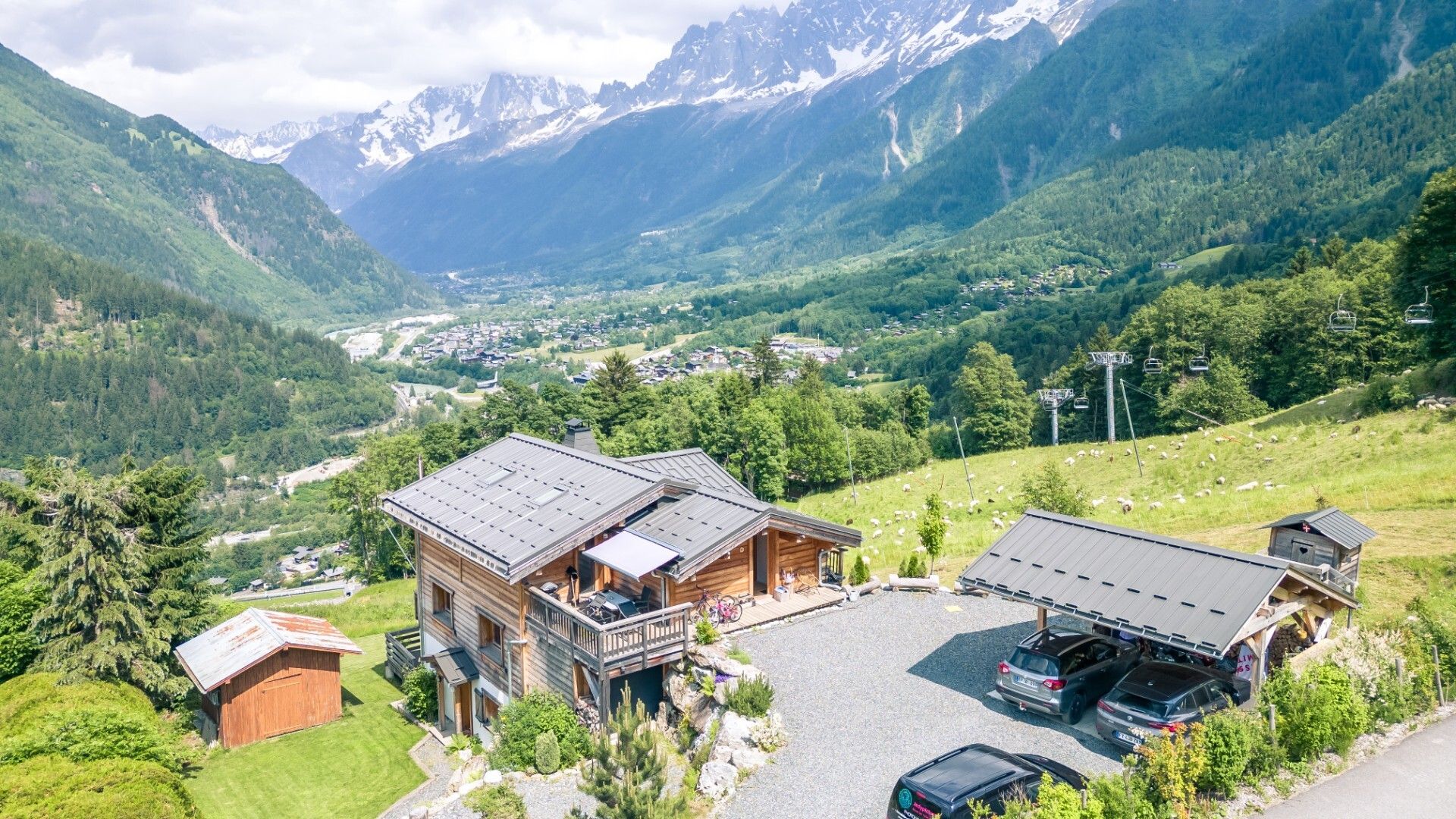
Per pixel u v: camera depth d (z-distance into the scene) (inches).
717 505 1193.4
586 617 1049.5
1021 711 941.2
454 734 1346.0
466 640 1323.8
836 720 928.9
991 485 2687.0
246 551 7111.2
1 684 1359.5
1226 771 707.4
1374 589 1158.3
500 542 1178.6
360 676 1647.4
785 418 3757.4
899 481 3127.5
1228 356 3587.6
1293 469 1962.4
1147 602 867.4
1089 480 2449.6
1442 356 2225.6
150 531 1483.8
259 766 1268.5
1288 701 770.2
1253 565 868.6
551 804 912.3
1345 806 703.1
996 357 4466.0
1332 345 3233.3
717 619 1154.7
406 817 984.3
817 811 776.9
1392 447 1849.2
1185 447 2461.9
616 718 926.4
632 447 3932.1
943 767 711.1
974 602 1261.1
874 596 1291.8
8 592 1438.2
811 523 1224.2
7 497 1654.8
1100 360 2908.5
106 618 1326.3
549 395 4271.7
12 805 841.5
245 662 1325.0
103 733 1087.6
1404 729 824.9
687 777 869.8
